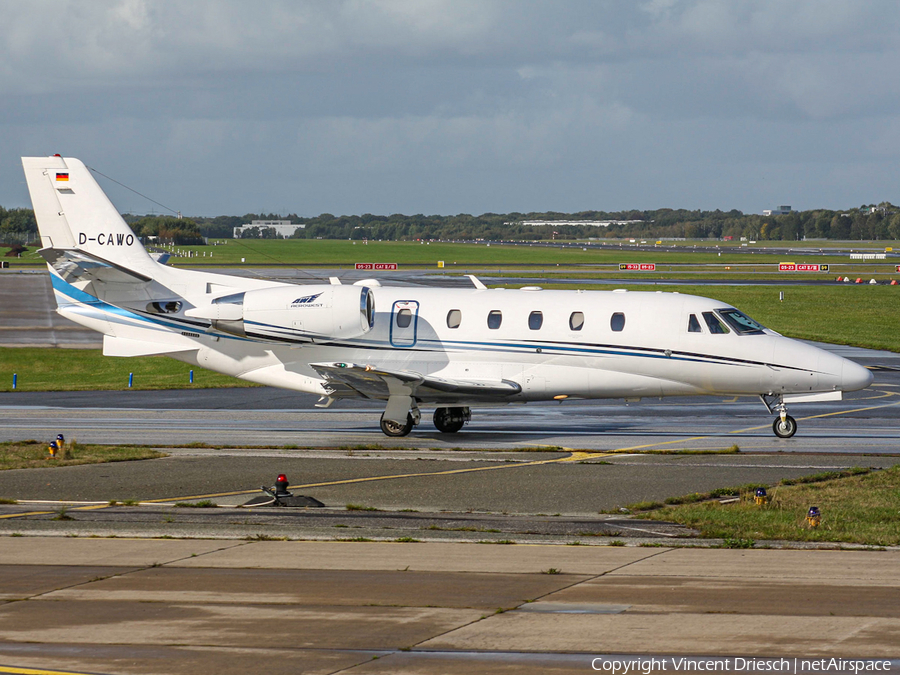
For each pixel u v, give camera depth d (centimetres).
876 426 10638
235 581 4612
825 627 3884
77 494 6869
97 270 10319
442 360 9981
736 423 10981
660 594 4366
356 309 10000
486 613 4100
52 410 12044
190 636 3822
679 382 9744
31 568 4869
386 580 4631
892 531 5641
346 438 9800
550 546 5334
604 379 9775
